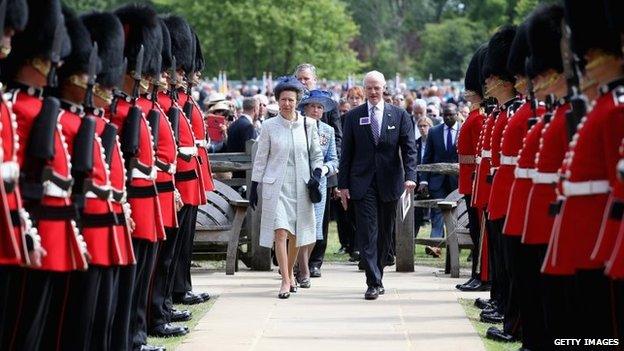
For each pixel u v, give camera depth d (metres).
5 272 20.66
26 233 20.61
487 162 34.22
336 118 45.78
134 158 27.02
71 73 23.44
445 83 170.50
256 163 38.66
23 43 21.73
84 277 23.56
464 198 42.34
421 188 52.16
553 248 22.81
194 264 48.53
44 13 21.83
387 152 38.09
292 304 36.94
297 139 38.44
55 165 22.05
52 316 23.33
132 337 28.75
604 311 22.94
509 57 29.75
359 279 43.41
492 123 34.09
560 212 22.75
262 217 38.53
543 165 25.48
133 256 25.09
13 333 21.77
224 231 44.19
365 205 37.97
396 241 45.66
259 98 58.69
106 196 23.77
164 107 32.38
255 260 45.72
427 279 43.28
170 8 180.38
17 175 20.44
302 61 187.50
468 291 39.69
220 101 57.41
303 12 183.88
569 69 22.66
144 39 28.78
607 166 21.41
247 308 36.12
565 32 22.52
